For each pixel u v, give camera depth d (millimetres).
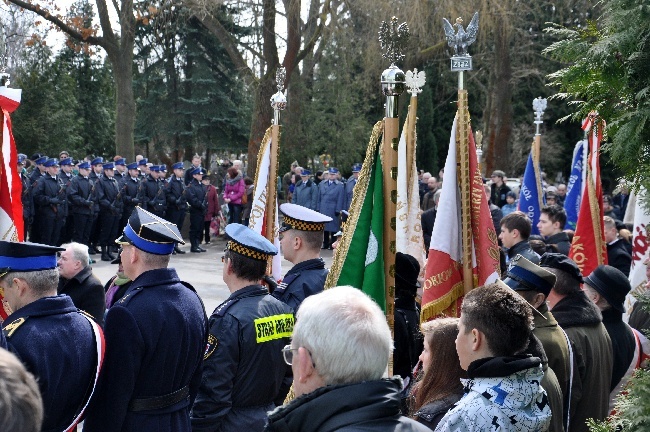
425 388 3006
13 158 5254
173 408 3480
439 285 4227
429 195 16391
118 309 3344
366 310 2172
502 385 2512
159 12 22812
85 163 15672
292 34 23031
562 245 7305
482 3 20375
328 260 17359
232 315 3822
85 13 31438
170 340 3420
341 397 2039
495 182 17234
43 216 14852
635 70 2891
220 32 23422
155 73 34656
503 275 5242
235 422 3799
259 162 6793
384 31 3664
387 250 3639
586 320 3920
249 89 30547
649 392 2648
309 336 2137
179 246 17812
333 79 30250
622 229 8188
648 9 2770
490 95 27547
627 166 3055
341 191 19484
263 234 6750
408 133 5500
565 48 3125
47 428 3152
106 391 3305
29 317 3193
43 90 31750
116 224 16047
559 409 3135
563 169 35062
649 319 4891
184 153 36094
